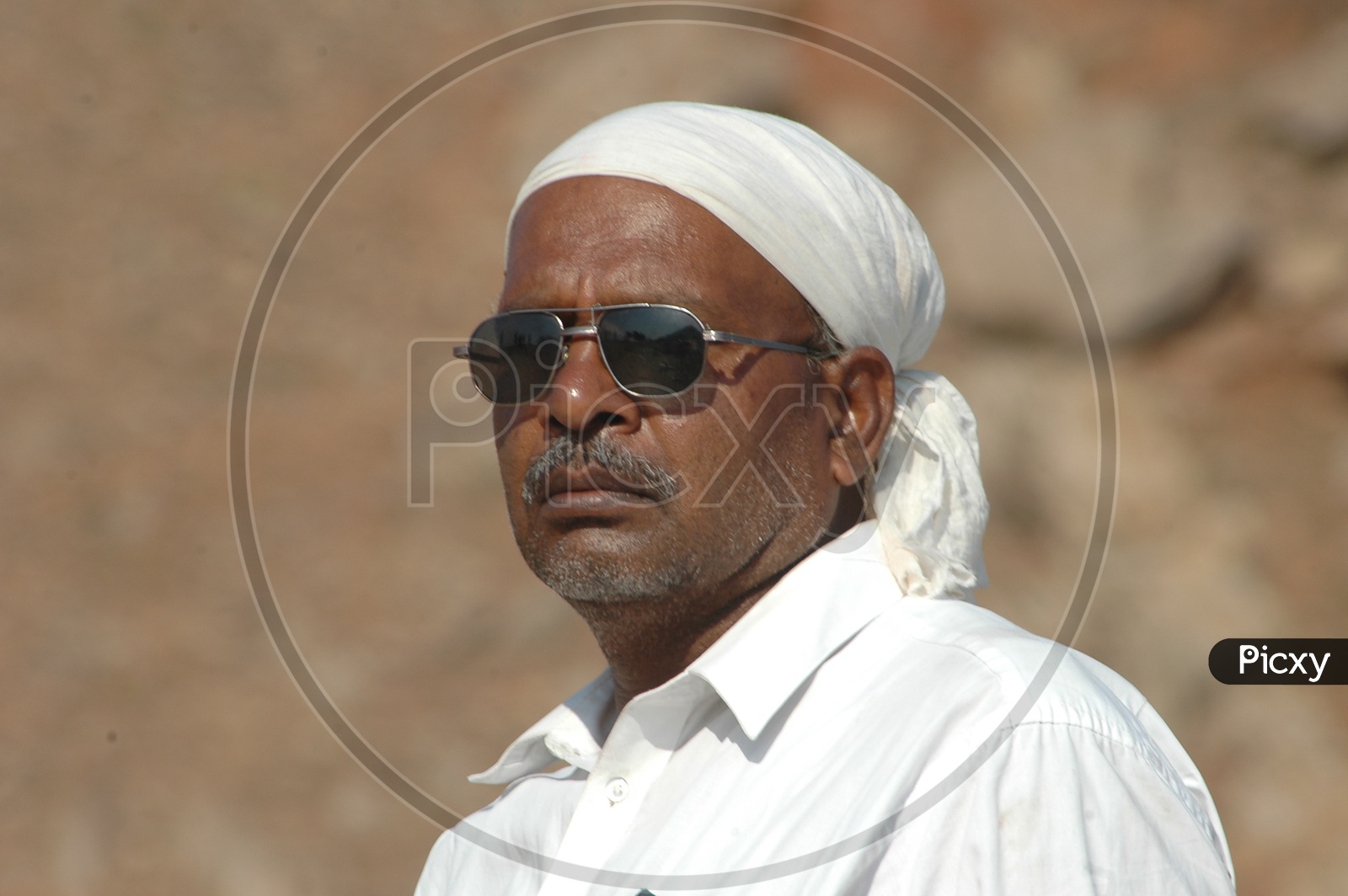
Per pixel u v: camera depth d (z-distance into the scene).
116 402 25.14
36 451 23.98
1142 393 24.36
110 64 31.02
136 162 29.02
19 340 25.72
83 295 26.59
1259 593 21.61
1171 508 22.77
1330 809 19.38
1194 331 25.38
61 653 21.42
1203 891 5.16
